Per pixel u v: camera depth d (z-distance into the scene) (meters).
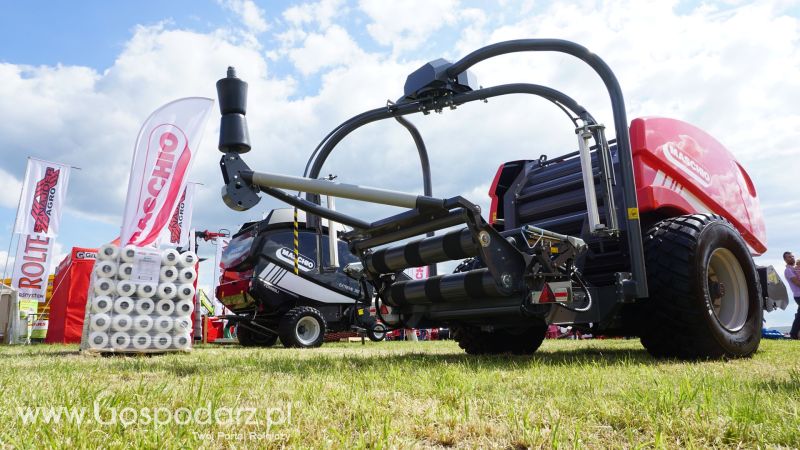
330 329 9.69
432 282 4.08
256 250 9.23
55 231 13.59
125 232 6.24
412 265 4.05
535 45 4.04
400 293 4.32
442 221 3.49
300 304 9.49
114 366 3.45
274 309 9.36
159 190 6.43
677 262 3.78
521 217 5.22
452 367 3.13
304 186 3.43
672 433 1.47
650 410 1.66
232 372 2.94
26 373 3.00
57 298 11.47
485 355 4.59
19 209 13.22
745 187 5.54
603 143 3.81
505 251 3.50
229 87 3.45
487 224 3.40
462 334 5.05
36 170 13.49
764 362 3.58
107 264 5.75
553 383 2.31
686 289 3.72
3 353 5.79
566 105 3.91
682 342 3.83
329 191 3.46
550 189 4.98
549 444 1.38
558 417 1.64
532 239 3.68
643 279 3.71
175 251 6.07
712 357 3.79
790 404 1.74
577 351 5.06
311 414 1.68
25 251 13.20
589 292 3.78
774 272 6.04
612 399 1.91
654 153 4.32
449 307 4.12
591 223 3.73
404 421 1.62
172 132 6.59
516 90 4.03
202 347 8.67
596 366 3.11
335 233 4.54
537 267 3.59
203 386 2.27
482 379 2.48
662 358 4.00
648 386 2.17
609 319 3.76
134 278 5.83
